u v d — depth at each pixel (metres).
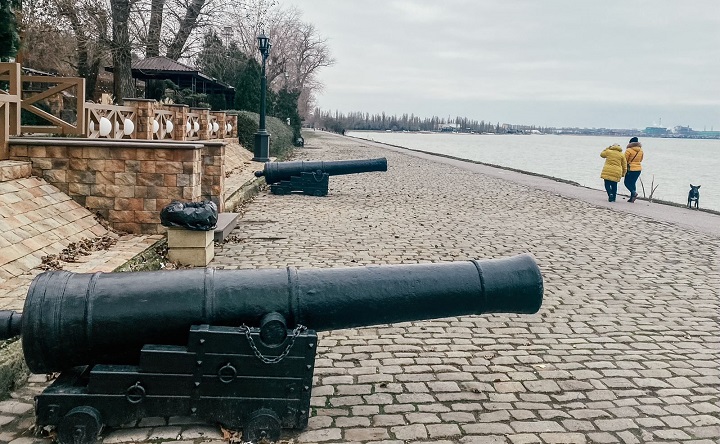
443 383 4.62
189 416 3.68
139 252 7.11
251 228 10.49
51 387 3.61
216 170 10.80
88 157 8.18
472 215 13.16
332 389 4.46
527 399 4.39
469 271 4.08
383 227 11.12
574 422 4.07
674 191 31.75
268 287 3.79
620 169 16.89
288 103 43.38
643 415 4.20
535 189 19.45
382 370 4.84
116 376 3.58
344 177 21.23
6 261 5.79
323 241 9.58
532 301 4.14
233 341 3.63
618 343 5.64
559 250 9.73
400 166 27.59
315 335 3.72
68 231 7.31
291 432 3.81
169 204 7.75
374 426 3.93
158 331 3.62
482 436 3.84
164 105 16.44
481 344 5.49
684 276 8.30
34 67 24.66
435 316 4.04
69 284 3.61
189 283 3.71
